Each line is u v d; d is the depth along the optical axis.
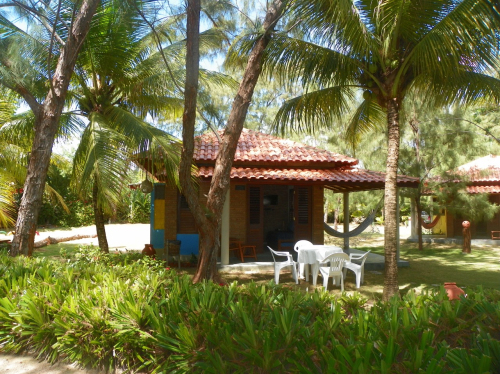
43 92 9.64
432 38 6.88
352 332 3.07
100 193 7.64
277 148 13.45
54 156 14.73
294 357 2.95
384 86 7.92
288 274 11.04
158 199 13.60
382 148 15.48
